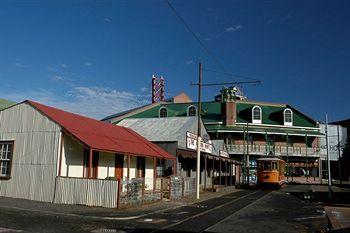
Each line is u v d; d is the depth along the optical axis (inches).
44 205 731.4
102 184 763.4
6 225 505.0
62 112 938.7
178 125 1459.2
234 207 911.0
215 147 1790.1
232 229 567.8
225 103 2593.5
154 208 810.2
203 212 788.6
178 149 1289.4
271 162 1803.6
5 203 724.7
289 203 1037.8
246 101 2775.6
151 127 1483.8
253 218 706.8
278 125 2632.9
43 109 856.3
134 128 1491.1
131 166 1120.8
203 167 1711.4
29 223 532.4
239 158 2544.3
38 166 817.5
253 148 2546.8
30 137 840.9
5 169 860.0
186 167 1455.5
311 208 903.7
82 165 884.0
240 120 2628.0
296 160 2669.8
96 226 546.0
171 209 826.2
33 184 812.6
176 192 1088.8
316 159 2699.3
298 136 2677.2
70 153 841.5
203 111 2689.5
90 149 786.8
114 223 585.3
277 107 2832.2
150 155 1049.5
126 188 793.6
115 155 1031.6
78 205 761.6
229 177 2133.4
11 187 836.0
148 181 949.8
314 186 2110.0
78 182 776.3
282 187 1958.7
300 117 2731.3
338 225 609.0
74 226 533.0
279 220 682.8
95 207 747.4
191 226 585.3
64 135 824.3
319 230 575.2
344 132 2920.8
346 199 1186.6
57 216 617.9
